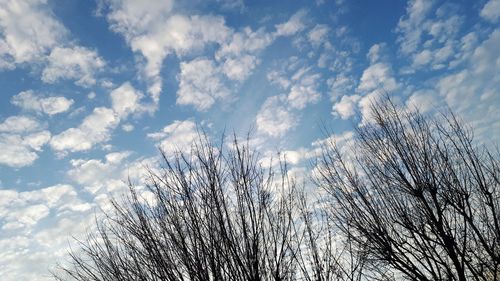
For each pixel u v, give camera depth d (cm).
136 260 468
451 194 757
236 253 448
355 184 791
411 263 704
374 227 723
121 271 469
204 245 454
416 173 789
